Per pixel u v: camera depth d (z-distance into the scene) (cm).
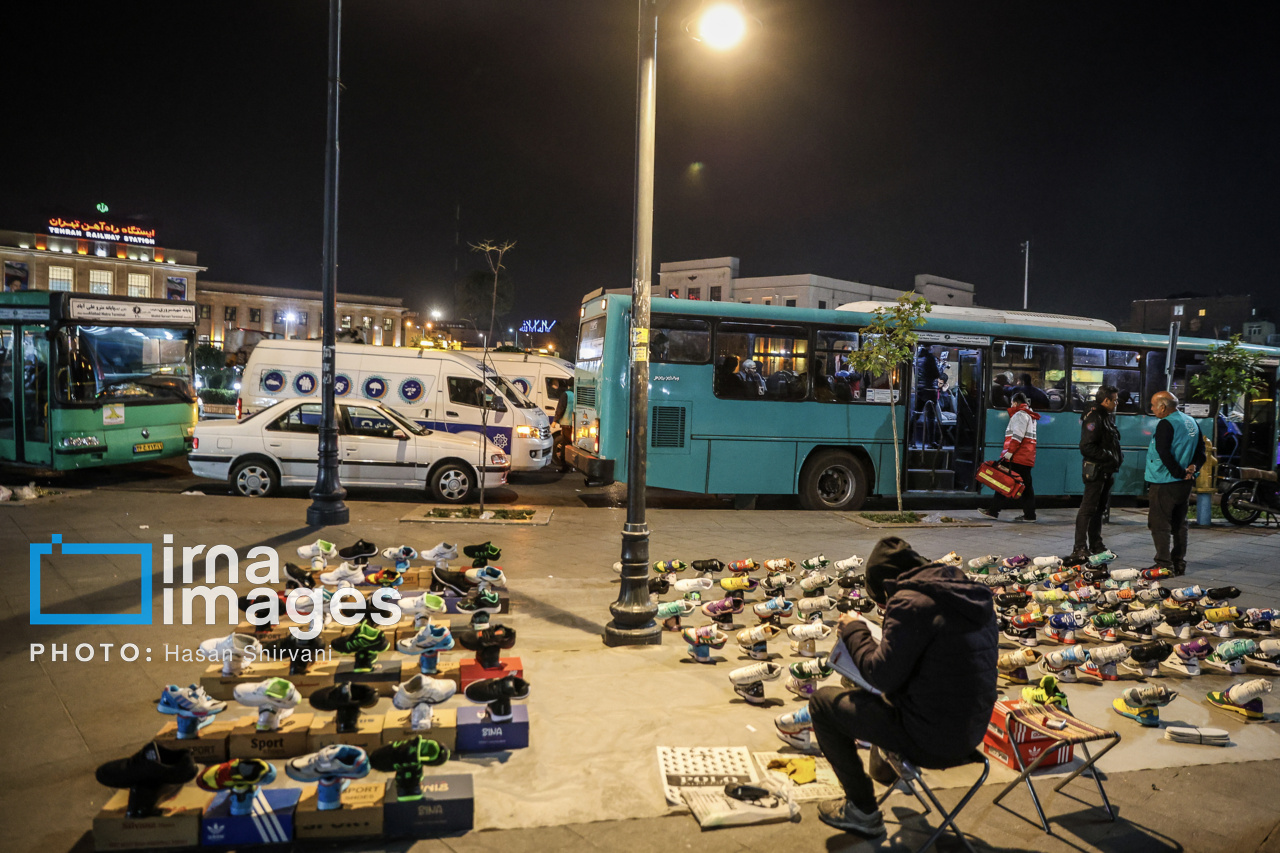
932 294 6309
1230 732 460
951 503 1480
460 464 1201
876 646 316
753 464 1258
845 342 1291
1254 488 1257
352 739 377
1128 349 1431
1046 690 447
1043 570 715
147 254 7181
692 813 348
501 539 955
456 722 392
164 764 322
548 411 1875
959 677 298
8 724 420
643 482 586
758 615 569
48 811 339
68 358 1246
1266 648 555
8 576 711
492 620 625
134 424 1347
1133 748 435
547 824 338
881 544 338
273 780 344
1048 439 1379
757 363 1259
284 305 8412
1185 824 355
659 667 528
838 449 1304
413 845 321
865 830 338
